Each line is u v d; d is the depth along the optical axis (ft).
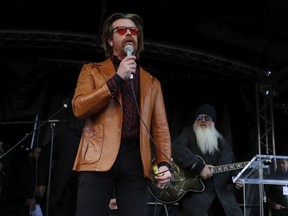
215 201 13.62
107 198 6.93
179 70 24.23
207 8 19.90
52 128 13.76
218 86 24.12
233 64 23.12
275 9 19.13
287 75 22.80
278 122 23.89
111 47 8.01
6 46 21.86
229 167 13.69
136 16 8.16
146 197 7.16
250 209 20.99
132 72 6.87
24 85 22.47
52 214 15.34
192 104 23.73
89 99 6.84
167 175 7.30
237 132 23.47
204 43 22.33
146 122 7.34
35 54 22.95
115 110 7.09
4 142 14.12
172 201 13.70
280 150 23.49
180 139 14.37
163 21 21.15
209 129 14.53
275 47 21.48
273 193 19.03
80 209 6.84
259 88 23.15
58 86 22.75
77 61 23.15
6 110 21.93
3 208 16.58
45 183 15.85
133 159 7.05
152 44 22.04
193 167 13.48
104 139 6.92
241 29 20.85
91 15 20.89
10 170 16.87
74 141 15.52
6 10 20.38
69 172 15.28
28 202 16.48
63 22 21.27
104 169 6.73
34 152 17.67
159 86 7.98
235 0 18.98
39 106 22.24
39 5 20.13
